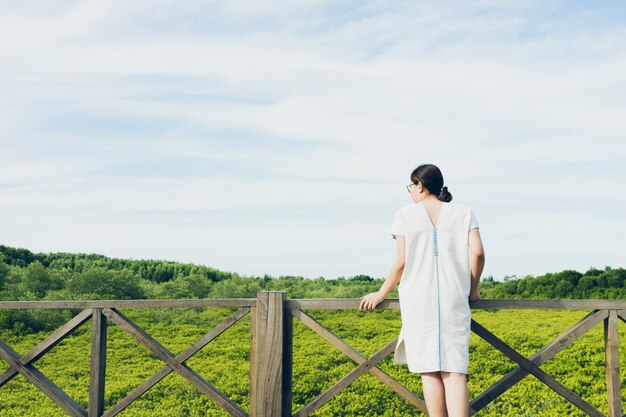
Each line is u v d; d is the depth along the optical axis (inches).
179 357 145.1
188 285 671.1
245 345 439.5
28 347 417.7
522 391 309.1
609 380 133.9
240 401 303.9
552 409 277.3
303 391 314.3
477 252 116.6
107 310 147.9
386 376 137.3
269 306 142.2
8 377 149.6
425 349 114.7
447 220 119.2
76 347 429.4
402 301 120.1
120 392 320.2
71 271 672.4
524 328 450.6
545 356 134.6
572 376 333.7
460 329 115.3
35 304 148.5
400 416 275.1
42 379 150.4
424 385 116.8
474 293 125.1
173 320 523.5
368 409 286.0
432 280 116.6
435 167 124.4
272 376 140.7
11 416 283.3
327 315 547.2
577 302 133.4
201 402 303.1
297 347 421.4
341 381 140.4
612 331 134.0
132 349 428.5
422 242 119.1
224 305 145.3
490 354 380.5
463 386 113.0
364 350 402.6
